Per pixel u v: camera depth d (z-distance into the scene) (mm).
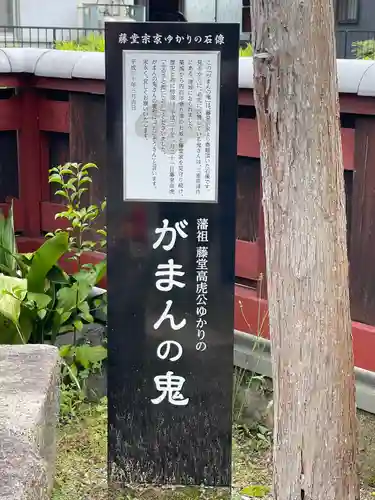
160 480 3092
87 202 4410
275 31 2061
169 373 2984
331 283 2182
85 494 3098
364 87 3078
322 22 2041
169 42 2672
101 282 4371
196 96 2713
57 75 4215
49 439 2955
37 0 9180
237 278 3867
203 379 2984
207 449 3051
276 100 2104
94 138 4262
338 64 3191
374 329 3299
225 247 2859
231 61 2676
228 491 3080
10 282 3553
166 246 2867
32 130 4555
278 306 2258
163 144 2764
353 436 2373
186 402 3010
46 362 3104
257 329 3656
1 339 3674
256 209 3713
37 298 3568
